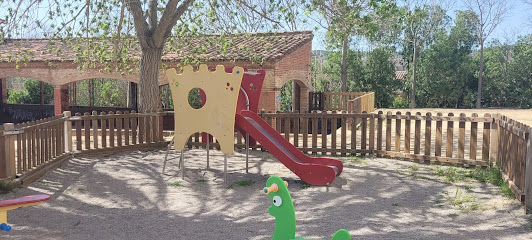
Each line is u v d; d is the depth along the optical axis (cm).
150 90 1345
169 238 546
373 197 737
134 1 1245
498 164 870
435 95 4738
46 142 930
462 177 872
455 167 978
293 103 2352
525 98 4669
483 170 922
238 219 627
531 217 598
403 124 1872
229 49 1900
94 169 973
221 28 1387
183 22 1428
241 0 1287
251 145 1027
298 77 2114
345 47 3731
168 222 615
